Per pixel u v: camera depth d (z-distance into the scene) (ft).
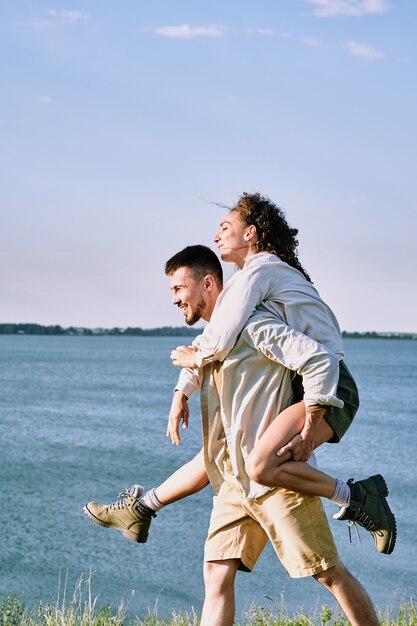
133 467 102.78
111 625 18.33
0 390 245.86
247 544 13.44
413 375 414.41
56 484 89.51
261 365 12.69
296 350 12.19
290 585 50.37
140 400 213.66
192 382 14.30
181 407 14.28
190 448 123.34
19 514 73.41
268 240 13.46
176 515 73.15
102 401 208.85
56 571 54.75
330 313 13.17
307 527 12.68
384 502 12.98
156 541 63.36
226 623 13.30
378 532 12.92
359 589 12.87
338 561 12.85
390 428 155.22
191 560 57.82
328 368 12.07
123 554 59.47
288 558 12.87
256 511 12.98
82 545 62.13
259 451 12.35
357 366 548.72
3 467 100.99
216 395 13.17
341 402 12.14
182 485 14.42
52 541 63.36
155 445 126.11
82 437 133.80
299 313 12.79
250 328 12.48
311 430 12.26
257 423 12.68
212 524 13.62
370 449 122.93
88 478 93.81
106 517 14.92
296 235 13.78
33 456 111.04
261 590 49.24
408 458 113.50
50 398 216.13
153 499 14.65
